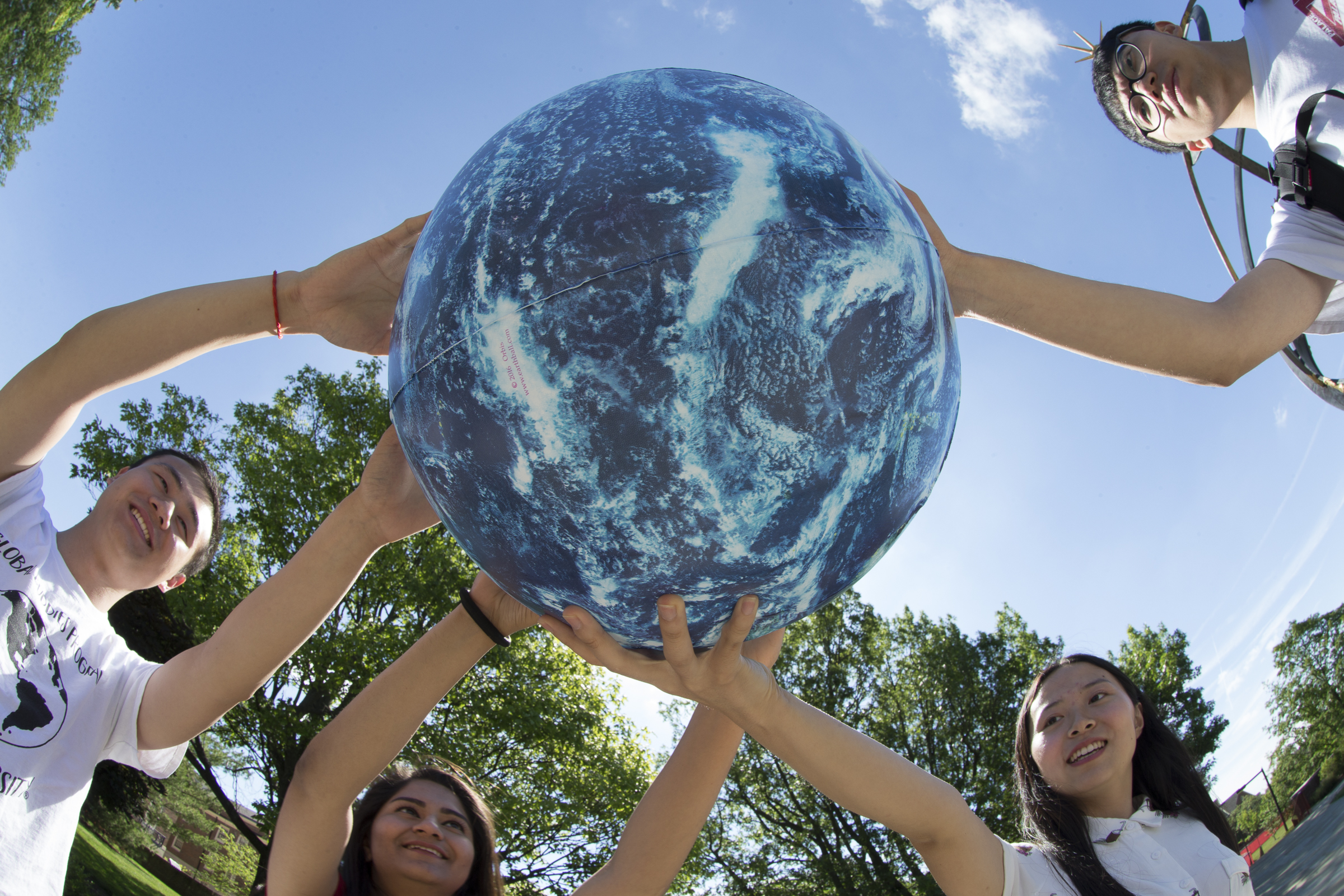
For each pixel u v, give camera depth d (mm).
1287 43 2307
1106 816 2107
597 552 1316
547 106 1472
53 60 9266
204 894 13469
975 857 1738
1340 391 3070
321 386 13586
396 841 2201
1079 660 2334
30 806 1966
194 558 2570
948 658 15047
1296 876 9062
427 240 1429
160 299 1905
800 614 1483
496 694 12422
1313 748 12172
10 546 2029
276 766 11945
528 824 12375
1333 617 11875
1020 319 1885
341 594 2035
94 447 12867
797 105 1476
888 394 1311
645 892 2002
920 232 1439
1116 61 2816
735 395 1208
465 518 1422
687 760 2117
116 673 2188
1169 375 1900
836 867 14578
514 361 1249
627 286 1212
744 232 1233
